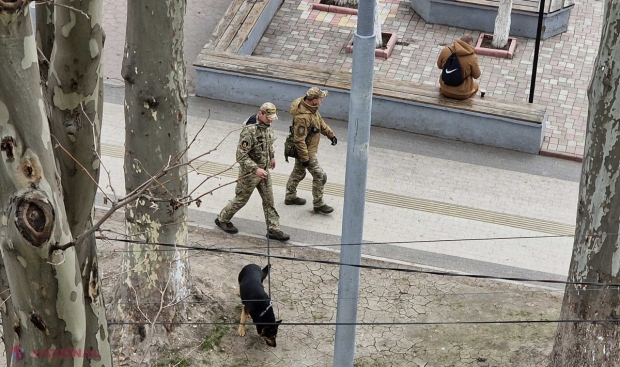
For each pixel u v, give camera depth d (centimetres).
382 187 1582
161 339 1202
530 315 1308
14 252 529
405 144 1694
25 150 510
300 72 1748
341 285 977
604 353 1078
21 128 506
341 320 996
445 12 2061
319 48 1989
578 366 1105
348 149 891
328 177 1600
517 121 1658
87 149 640
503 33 1977
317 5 2112
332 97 1733
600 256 1032
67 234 550
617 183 983
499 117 1662
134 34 1025
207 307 1266
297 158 1446
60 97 619
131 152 1108
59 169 633
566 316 1109
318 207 1499
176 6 1020
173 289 1217
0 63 491
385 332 1271
